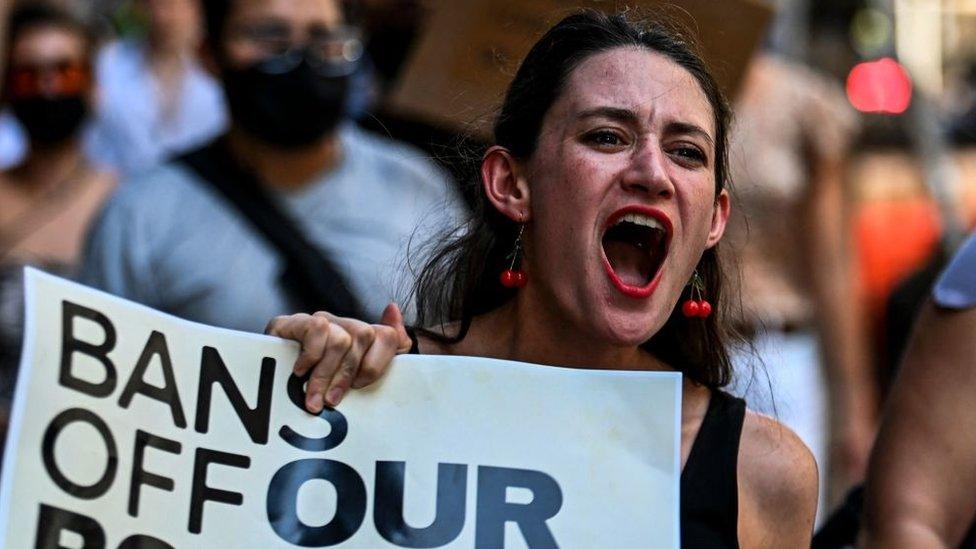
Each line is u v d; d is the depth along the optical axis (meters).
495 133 4.20
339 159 6.53
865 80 10.55
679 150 4.01
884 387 9.37
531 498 3.90
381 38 7.46
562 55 4.07
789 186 8.08
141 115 8.73
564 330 4.14
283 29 6.35
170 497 3.75
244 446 3.83
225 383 3.85
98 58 8.44
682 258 4.02
